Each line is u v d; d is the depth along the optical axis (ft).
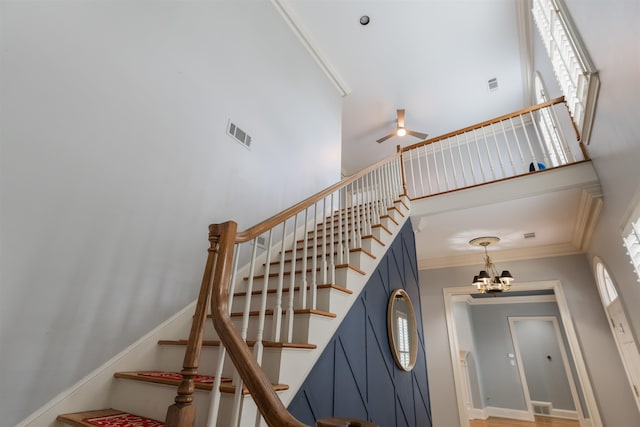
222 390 4.18
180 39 9.13
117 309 6.41
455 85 18.60
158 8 8.64
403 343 9.73
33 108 5.76
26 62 5.80
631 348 11.03
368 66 17.51
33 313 5.24
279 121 12.89
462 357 23.52
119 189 6.88
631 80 5.83
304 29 15.33
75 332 5.70
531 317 24.75
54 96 6.09
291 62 14.52
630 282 9.24
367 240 8.99
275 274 8.57
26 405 4.93
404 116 20.56
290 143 13.30
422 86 18.74
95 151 6.58
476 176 19.94
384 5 14.29
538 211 12.15
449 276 18.03
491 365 25.07
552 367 24.08
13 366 4.90
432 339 17.10
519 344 25.76
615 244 9.84
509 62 17.03
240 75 11.24
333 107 17.65
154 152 7.79
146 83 7.92
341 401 6.20
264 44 12.85
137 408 5.35
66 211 5.93
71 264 5.85
